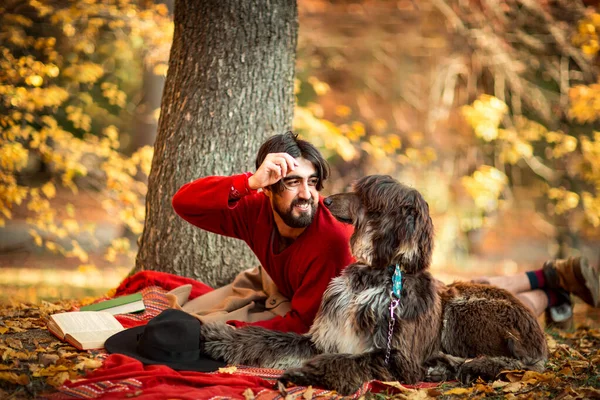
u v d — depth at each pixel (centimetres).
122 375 336
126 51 1149
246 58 545
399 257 380
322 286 413
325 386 354
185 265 539
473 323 413
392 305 374
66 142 864
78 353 378
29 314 488
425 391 356
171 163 546
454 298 427
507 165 1362
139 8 950
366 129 1454
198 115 543
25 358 365
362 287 382
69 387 322
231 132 544
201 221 442
